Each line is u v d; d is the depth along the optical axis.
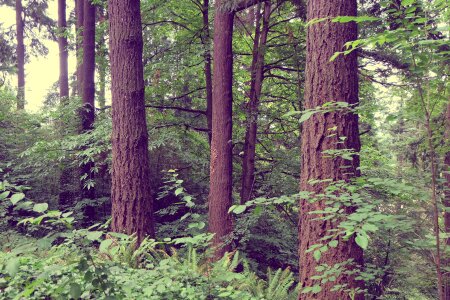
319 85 4.29
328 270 3.56
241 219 9.07
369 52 9.12
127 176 6.47
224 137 8.90
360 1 8.73
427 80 2.45
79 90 14.51
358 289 3.60
